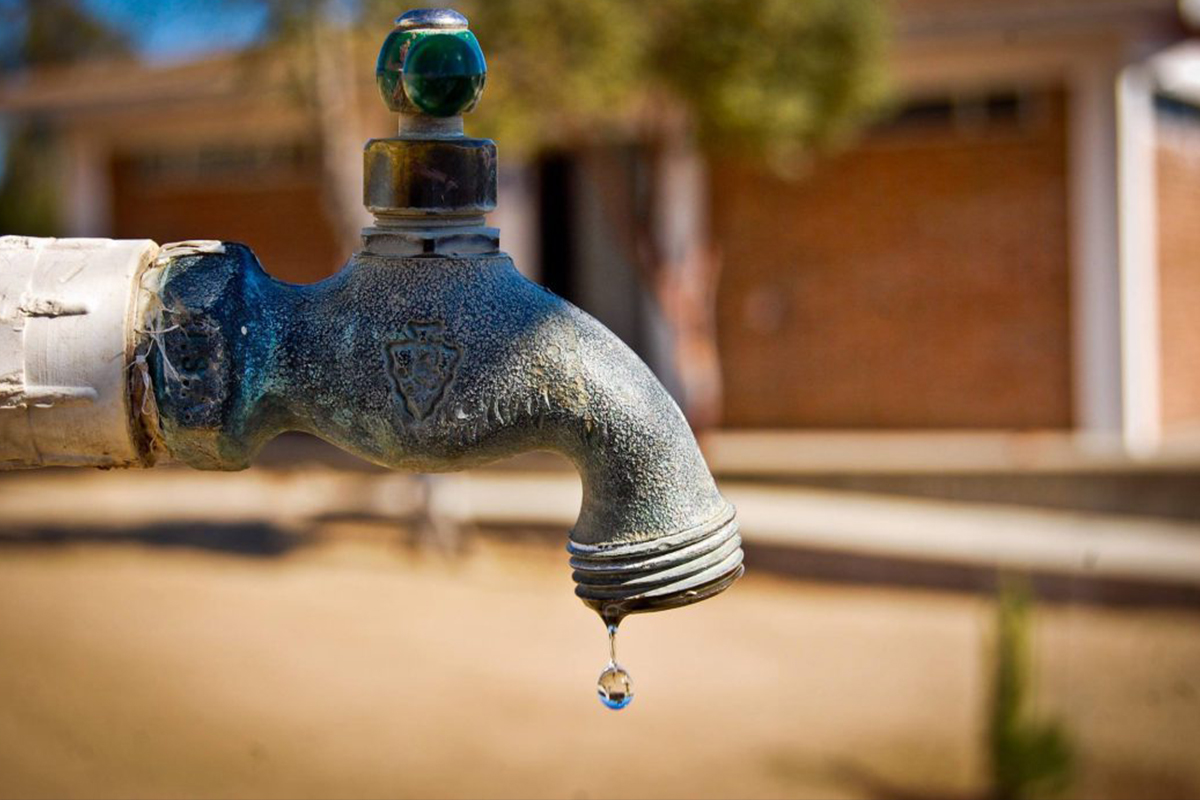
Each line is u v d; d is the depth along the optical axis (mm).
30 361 1635
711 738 6875
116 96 13594
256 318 1678
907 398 11758
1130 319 10945
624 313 13391
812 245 11891
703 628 8516
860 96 9086
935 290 11609
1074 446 10992
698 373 10281
